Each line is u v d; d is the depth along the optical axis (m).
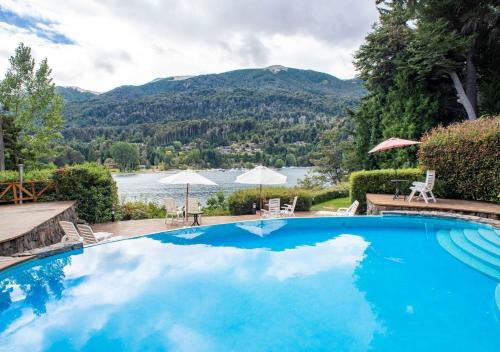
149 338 4.45
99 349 4.21
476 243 7.65
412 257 7.68
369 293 5.80
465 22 19.16
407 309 5.19
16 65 35.09
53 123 36.44
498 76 20.73
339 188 24.56
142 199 21.91
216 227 10.91
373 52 22.66
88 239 9.14
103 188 14.66
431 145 13.76
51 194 15.26
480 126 12.73
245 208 15.97
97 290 6.00
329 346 4.23
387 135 22.03
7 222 9.55
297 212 16.08
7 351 4.16
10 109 35.16
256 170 13.76
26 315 5.07
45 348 4.23
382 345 4.22
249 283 6.33
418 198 13.17
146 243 9.07
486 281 6.22
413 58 19.94
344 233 10.02
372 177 15.16
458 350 4.10
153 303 5.48
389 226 10.65
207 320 4.95
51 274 6.75
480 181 12.29
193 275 6.74
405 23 22.66
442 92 22.05
